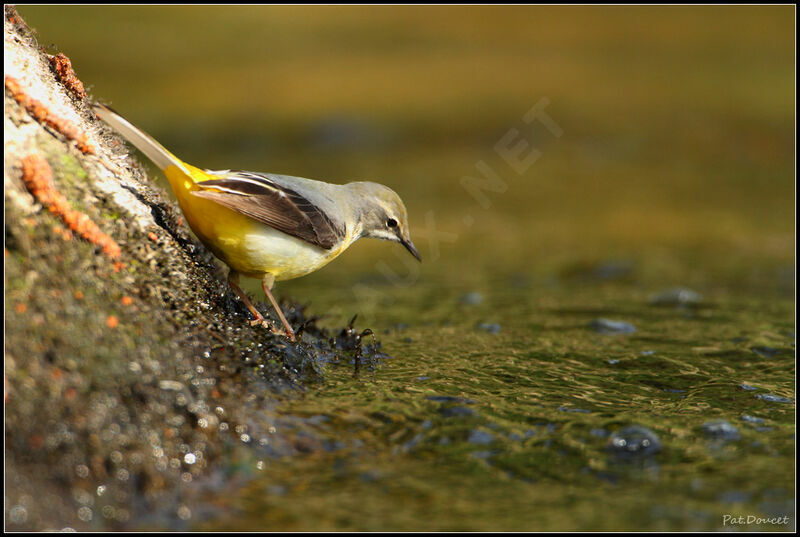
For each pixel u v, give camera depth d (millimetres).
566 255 19812
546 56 40844
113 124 8750
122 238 8234
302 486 7133
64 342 6996
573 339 12273
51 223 7352
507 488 7281
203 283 9164
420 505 6949
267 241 9461
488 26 45781
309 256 10008
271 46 41938
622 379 10242
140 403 7215
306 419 8172
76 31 40094
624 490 7305
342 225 10664
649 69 38875
